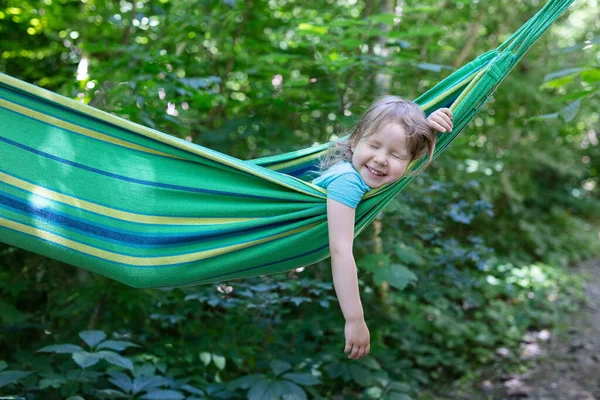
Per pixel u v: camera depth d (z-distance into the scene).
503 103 7.14
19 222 1.72
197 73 4.08
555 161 8.05
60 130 1.75
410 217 3.72
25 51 4.11
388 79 3.94
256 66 4.08
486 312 5.02
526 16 6.81
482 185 5.90
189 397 2.88
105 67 3.54
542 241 7.29
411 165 1.75
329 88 3.90
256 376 2.96
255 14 4.54
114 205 1.75
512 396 3.88
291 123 4.53
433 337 4.49
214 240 1.75
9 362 3.25
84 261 1.75
